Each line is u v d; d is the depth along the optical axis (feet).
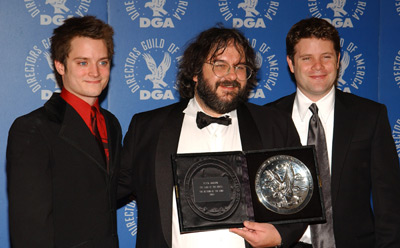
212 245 6.22
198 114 6.63
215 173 6.07
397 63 10.02
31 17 8.91
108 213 6.36
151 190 6.37
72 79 6.33
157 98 9.43
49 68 9.02
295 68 7.52
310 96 7.55
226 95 6.31
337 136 7.15
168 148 6.43
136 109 9.37
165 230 6.08
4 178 8.87
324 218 6.03
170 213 6.15
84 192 6.14
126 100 9.33
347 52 9.90
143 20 9.32
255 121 6.72
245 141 6.48
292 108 7.80
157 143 6.51
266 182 6.05
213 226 5.87
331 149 7.31
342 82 9.91
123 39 9.27
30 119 6.11
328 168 7.05
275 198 6.02
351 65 9.91
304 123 7.57
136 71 9.34
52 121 6.20
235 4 9.58
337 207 6.91
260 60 9.70
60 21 9.01
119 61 9.27
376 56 9.98
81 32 6.31
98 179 6.29
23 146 5.92
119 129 7.21
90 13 9.11
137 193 6.64
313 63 7.23
